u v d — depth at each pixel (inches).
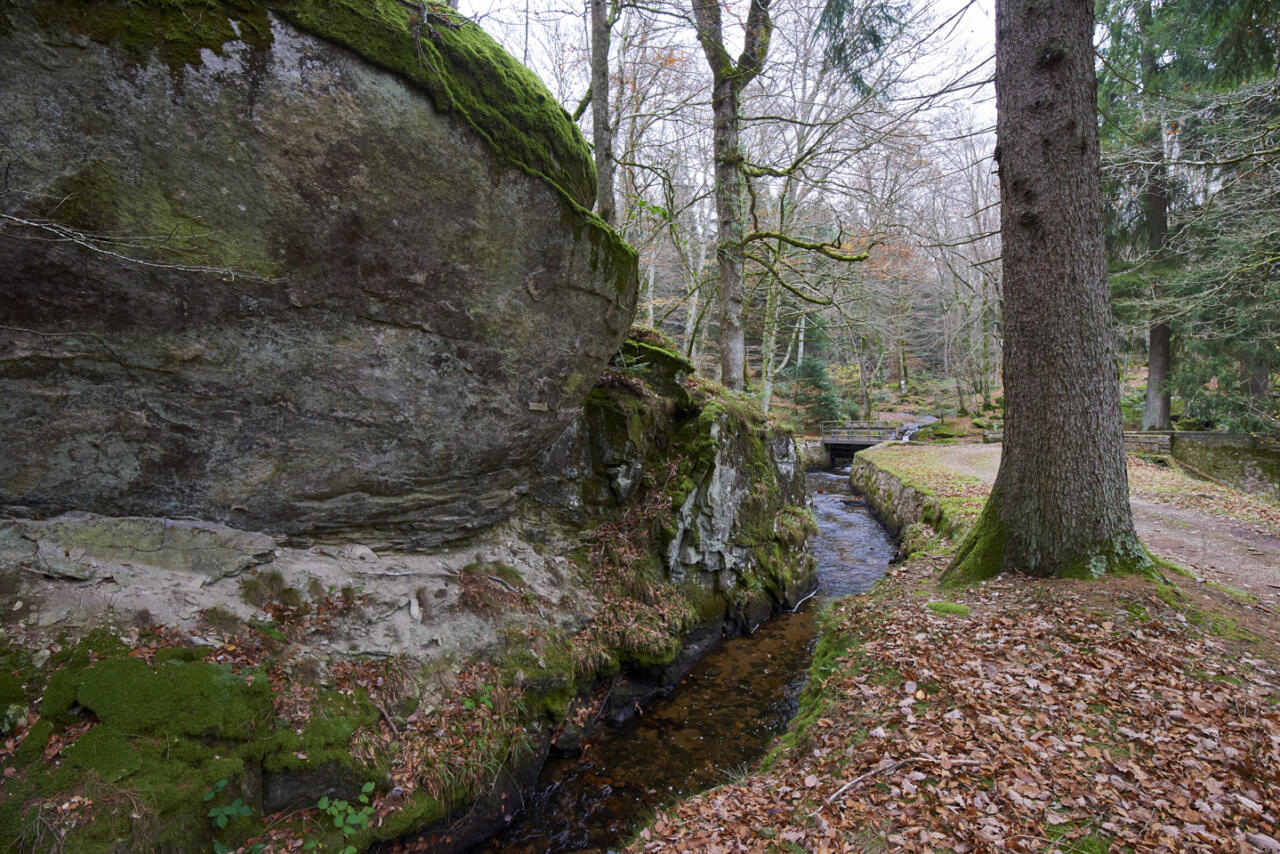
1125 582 199.8
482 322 156.6
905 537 408.2
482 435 174.1
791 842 113.3
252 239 119.1
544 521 221.0
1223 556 290.4
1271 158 330.6
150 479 132.1
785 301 603.2
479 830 146.7
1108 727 133.8
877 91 347.3
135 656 116.9
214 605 133.3
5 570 115.6
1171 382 713.0
